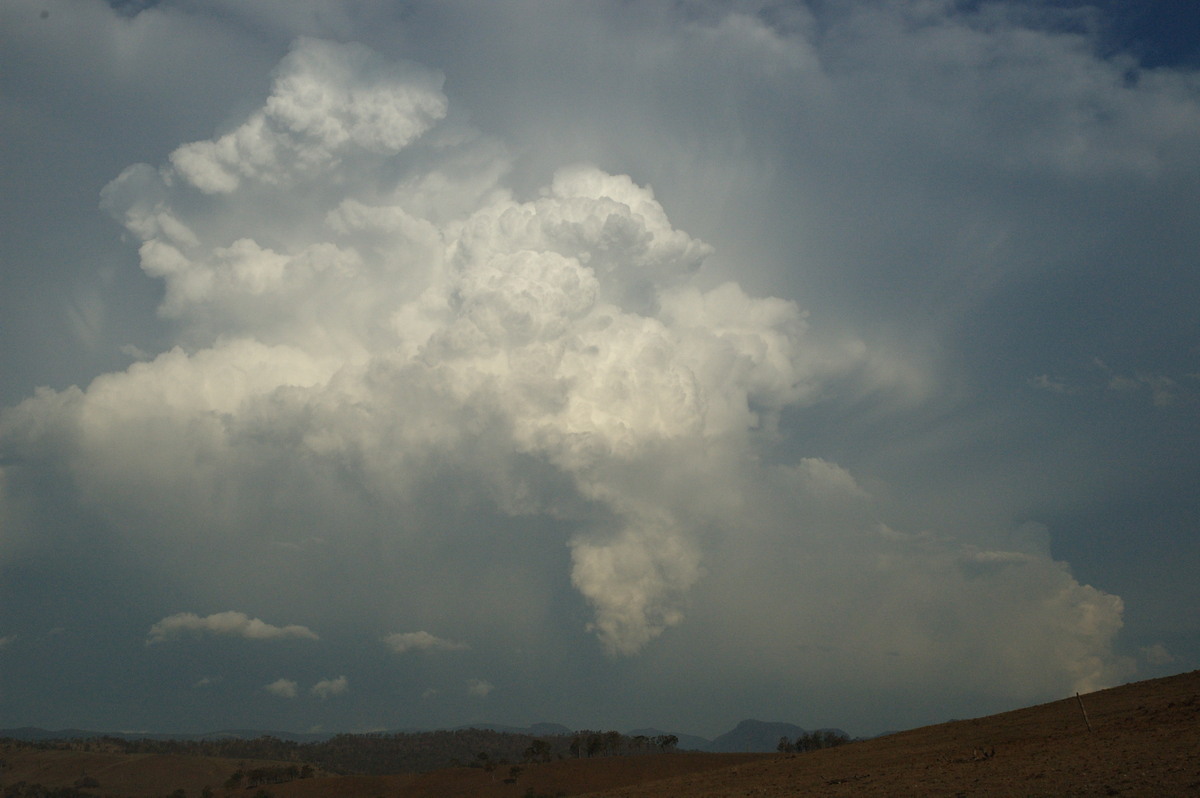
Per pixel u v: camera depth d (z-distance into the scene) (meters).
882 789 36.97
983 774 36.25
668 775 146.88
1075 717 52.47
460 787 154.75
